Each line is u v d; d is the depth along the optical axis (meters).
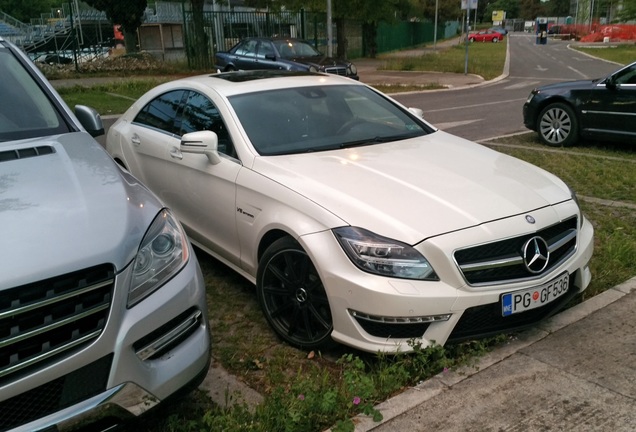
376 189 3.47
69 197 2.57
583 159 8.35
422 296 3.01
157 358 2.47
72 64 23.31
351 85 5.12
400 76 24.72
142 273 2.43
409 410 2.89
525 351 3.38
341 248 3.16
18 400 2.10
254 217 3.78
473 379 3.12
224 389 3.16
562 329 3.61
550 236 3.46
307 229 3.32
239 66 18.41
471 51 47.69
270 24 27.83
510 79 24.34
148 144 5.05
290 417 2.67
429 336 3.12
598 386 3.03
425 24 62.09
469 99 17.08
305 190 3.50
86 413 2.19
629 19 54.28
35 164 2.90
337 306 3.18
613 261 4.55
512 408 2.88
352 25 36.16
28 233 2.28
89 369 2.21
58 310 2.14
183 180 4.57
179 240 2.72
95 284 2.23
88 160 3.00
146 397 2.38
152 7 45.72
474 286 3.11
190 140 4.11
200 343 2.64
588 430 2.71
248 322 3.94
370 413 2.79
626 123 8.63
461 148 4.39
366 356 3.39
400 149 4.24
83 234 2.33
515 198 3.48
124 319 2.31
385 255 3.06
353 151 4.16
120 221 2.46
